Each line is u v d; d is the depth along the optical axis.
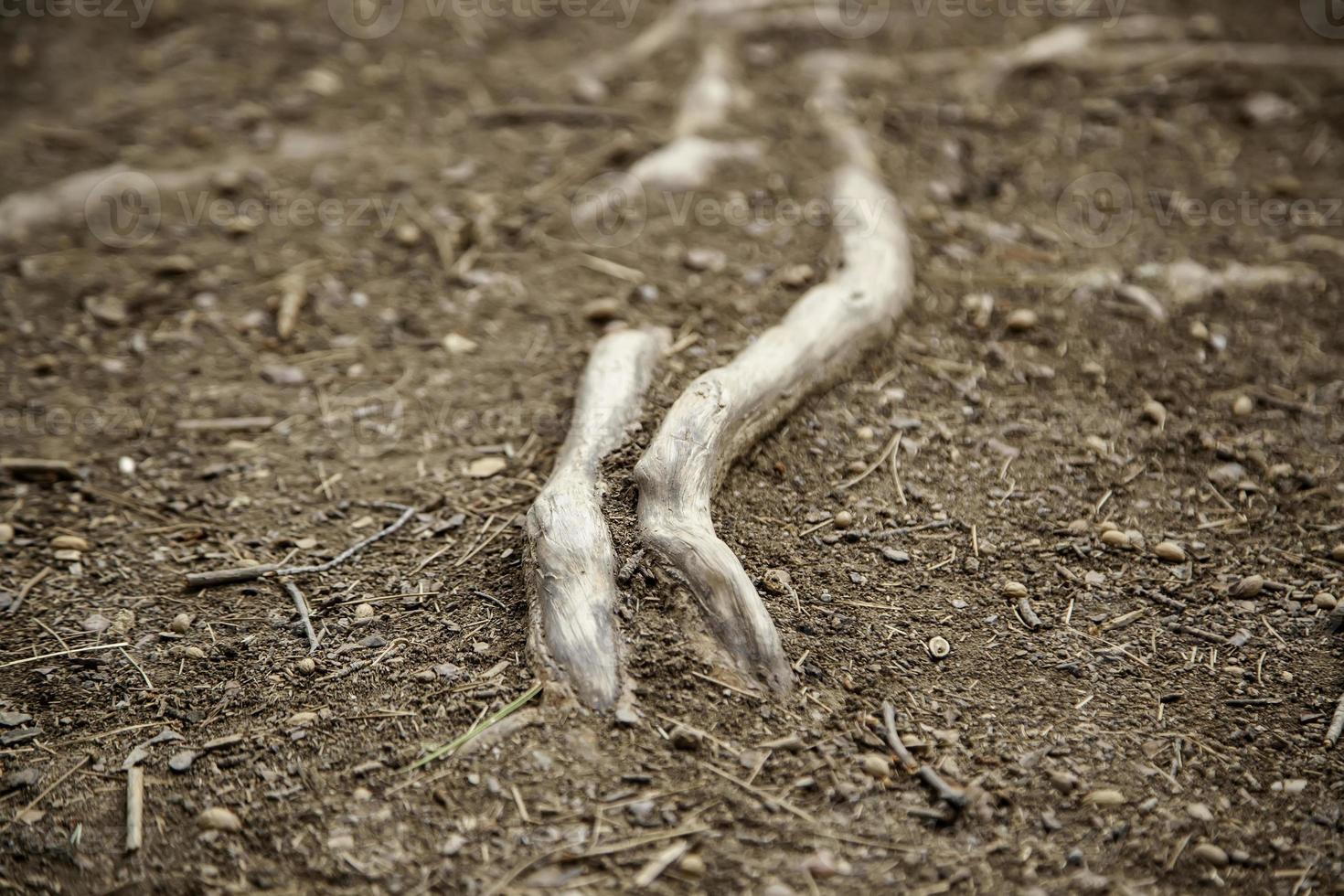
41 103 2.56
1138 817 1.75
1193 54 2.51
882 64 2.50
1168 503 1.94
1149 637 1.85
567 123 2.42
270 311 2.16
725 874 1.71
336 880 1.72
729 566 1.82
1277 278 2.15
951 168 2.30
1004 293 2.13
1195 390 2.04
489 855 1.72
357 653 1.84
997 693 1.81
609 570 1.82
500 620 1.85
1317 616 1.86
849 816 1.74
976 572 1.88
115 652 1.85
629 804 1.74
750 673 1.79
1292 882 1.72
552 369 2.07
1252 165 2.32
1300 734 1.79
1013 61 2.47
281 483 1.99
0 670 1.85
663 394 1.95
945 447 1.97
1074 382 2.04
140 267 2.22
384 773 1.76
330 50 2.71
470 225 2.24
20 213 2.29
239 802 1.76
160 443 2.03
